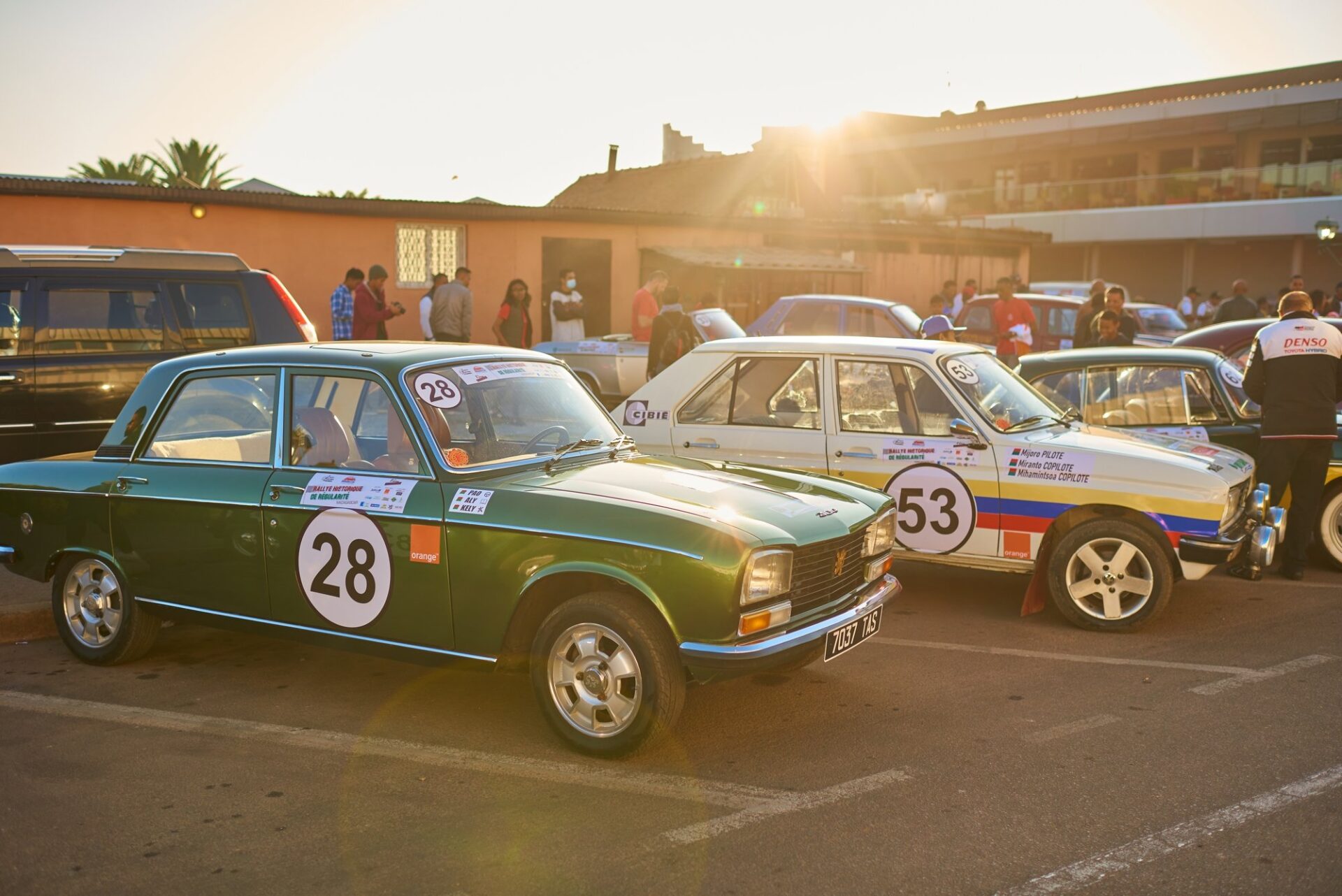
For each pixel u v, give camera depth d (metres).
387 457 5.00
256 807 4.16
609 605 4.44
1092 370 8.21
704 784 4.37
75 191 14.67
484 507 4.66
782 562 4.44
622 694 4.51
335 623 4.99
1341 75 35.78
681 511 4.48
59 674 5.69
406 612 4.82
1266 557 6.57
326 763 4.59
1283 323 7.44
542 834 3.94
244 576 5.20
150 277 8.40
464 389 5.16
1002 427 6.70
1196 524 6.20
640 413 7.58
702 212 28.67
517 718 5.09
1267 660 5.91
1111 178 40.81
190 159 44.53
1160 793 4.25
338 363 5.16
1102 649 6.14
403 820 4.06
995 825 4.00
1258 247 37.75
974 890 3.55
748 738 4.86
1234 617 6.74
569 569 4.48
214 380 5.47
